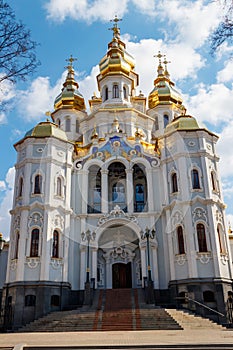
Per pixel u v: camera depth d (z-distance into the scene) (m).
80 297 30.66
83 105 52.25
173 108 51.28
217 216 31.94
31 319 28.08
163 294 30.77
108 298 29.08
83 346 11.77
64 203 32.91
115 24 54.38
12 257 31.09
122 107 43.25
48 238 30.69
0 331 26.92
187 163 33.19
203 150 33.62
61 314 26.77
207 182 32.47
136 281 33.50
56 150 34.41
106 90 47.91
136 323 22.84
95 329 22.23
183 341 12.40
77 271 31.88
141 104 49.00
